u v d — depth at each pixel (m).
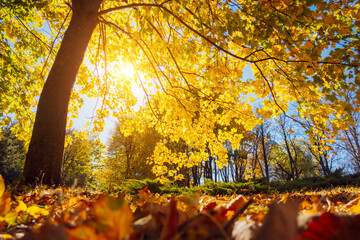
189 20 5.09
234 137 6.99
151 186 9.66
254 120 6.11
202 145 7.57
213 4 4.86
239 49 5.21
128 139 20.84
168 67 6.33
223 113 6.59
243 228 0.54
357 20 3.77
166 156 8.02
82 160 27.67
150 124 8.18
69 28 4.57
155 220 0.65
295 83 4.57
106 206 0.41
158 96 7.76
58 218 1.02
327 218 0.53
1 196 1.02
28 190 2.79
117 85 8.35
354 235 0.50
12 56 7.60
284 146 32.09
